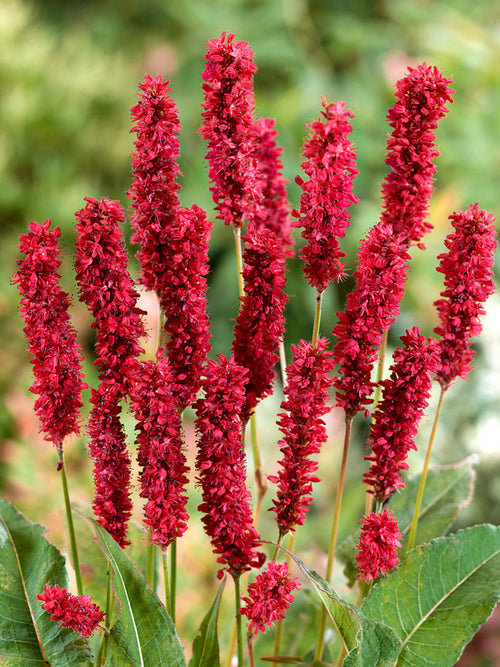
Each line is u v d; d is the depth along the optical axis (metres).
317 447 0.40
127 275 0.38
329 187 0.40
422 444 1.21
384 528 0.40
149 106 0.39
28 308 0.39
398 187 0.42
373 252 0.40
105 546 0.39
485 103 1.26
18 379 1.18
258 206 0.43
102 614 0.39
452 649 0.42
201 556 0.83
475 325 0.41
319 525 1.07
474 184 1.21
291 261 1.26
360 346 0.40
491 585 0.42
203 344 0.40
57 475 0.97
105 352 0.39
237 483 0.38
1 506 0.45
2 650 0.41
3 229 1.30
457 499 0.49
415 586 0.43
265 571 0.40
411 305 1.24
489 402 1.18
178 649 0.40
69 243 1.30
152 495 0.38
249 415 0.41
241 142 0.41
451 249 0.41
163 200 0.39
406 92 0.41
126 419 0.90
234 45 0.41
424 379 0.40
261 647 0.50
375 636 0.40
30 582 0.43
